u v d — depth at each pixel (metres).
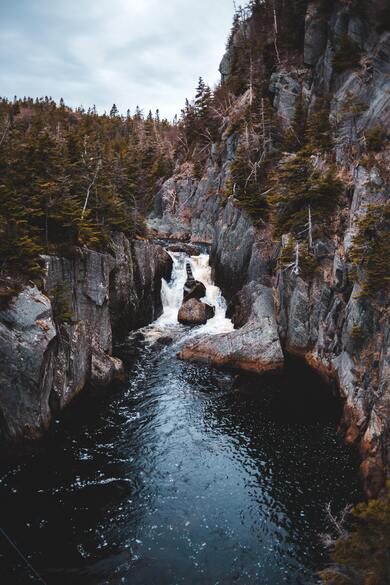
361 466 19.36
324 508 17.56
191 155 79.38
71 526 16.55
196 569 14.80
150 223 73.75
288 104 49.69
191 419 24.20
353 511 12.48
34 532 16.22
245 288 38.50
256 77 60.88
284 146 44.16
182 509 17.52
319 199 31.05
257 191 42.25
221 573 14.66
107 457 20.72
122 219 37.03
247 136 46.50
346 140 33.97
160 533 16.31
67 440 21.95
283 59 54.44
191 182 72.69
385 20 34.69
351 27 38.38
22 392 20.14
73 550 15.48
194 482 19.11
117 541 15.91
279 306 34.50
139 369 30.42
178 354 32.50
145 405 25.66
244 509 17.52
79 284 28.28
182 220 71.56
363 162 28.92
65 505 17.59
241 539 16.06
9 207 24.22
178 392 27.25
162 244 56.22
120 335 36.12
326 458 20.75
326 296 29.62
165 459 20.66
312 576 14.48
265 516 17.16
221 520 16.97
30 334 20.33
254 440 22.27
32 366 20.20
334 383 27.25
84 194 35.34
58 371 23.17
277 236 34.78
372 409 20.11
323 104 40.72
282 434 22.81
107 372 27.33
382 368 19.75
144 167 88.31
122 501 17.88
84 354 25.91
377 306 21.98
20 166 29.42
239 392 27.39
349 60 38.25
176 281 45.78
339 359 26.81
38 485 18.72
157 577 14.47
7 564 14.84
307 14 46.88
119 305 35.50
